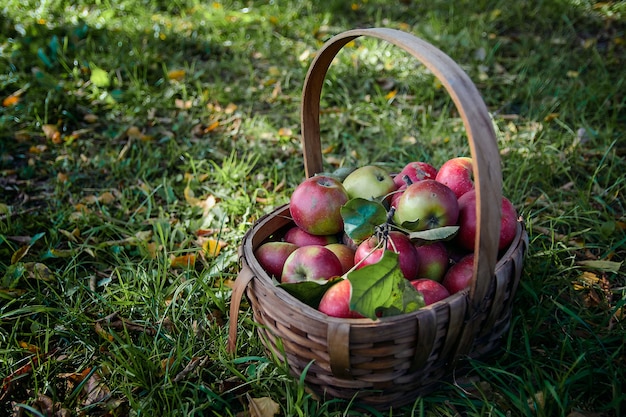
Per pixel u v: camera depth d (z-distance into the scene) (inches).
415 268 63.0
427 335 55.0
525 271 77.9
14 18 168.7
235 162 109.8
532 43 157.1
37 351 70.6
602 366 66.3
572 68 142.4
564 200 100.4
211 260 89.1
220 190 105.7
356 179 75.0
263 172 111.2
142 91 137.3
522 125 123.3
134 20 173.5
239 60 152.6
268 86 143.1
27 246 88.8
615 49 153.7
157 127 126.1
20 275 82.7
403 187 73.0
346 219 64.4
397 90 140.2
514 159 108.6
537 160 107.8
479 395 64.5
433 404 63.6
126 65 144.2
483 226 52.1
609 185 103.9
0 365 71.7
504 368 66.6
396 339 54.9
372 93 139.6
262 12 181.3
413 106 133.1
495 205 52.2
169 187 104.4
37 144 119.4
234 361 66.5
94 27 163.2
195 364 68.8
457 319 56.3
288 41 165.6
